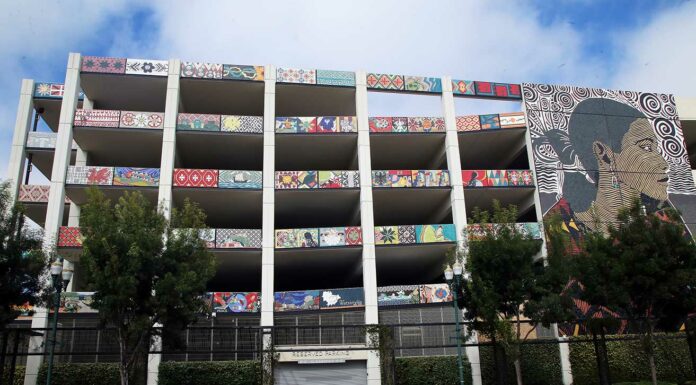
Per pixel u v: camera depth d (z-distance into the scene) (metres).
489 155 39.72
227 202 34.59
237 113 38.72
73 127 32.34
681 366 31.16
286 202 35.22
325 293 31.45
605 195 35.75
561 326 31.86
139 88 35.22
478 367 29.94
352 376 29.89
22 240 21.11
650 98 39.03
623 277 23.08
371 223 32.78
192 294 21.70
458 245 28.72
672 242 23.06
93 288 20.45
